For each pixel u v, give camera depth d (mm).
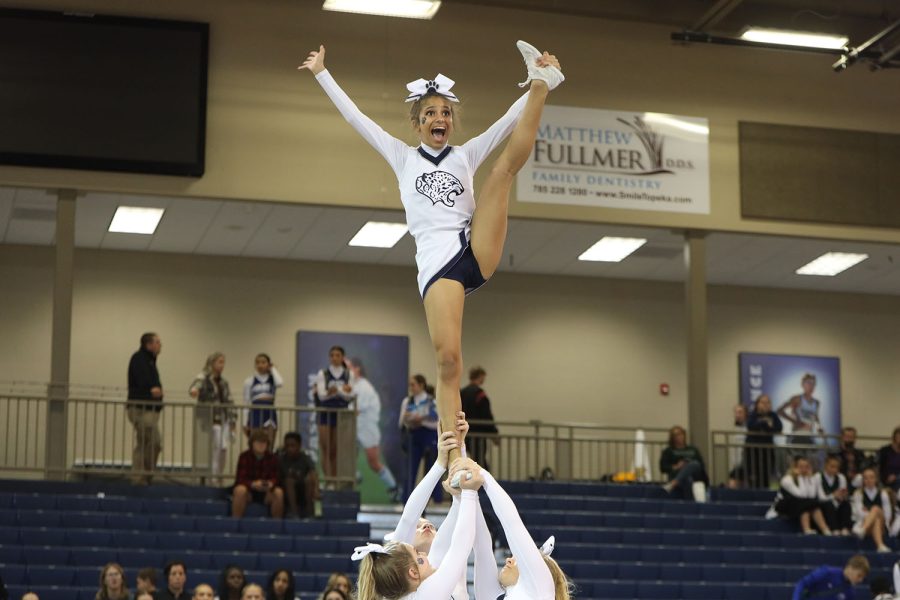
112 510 20172
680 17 24703
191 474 21203
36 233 27641
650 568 20875
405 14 21516
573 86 24312
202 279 29750
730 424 32375
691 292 24578
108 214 26281
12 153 21156
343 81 23141
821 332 33344
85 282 29031
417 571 5863
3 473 27234
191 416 28906
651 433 31828
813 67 25656
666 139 24641
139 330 29109
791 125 25344
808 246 29078
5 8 21453
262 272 30156
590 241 28797
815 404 32906
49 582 18141
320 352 30094
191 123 22031
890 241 25500
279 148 22703
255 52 22828
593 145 24250
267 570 19078
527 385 31438
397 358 30484
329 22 23203
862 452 24984
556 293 32094
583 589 20047
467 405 24250
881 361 33562
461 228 6352
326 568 19266
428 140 6508
